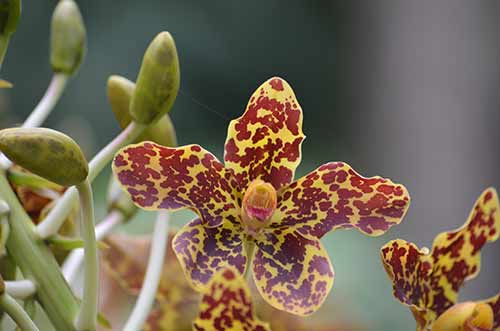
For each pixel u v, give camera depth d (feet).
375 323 4.44
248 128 1.48
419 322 1.56
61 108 6.75
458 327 1.54
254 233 1.47
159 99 1.60
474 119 6.15
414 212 6.10
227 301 1.35
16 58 6.98
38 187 1.65
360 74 7.31
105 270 2.18
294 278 1.46
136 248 1.93
